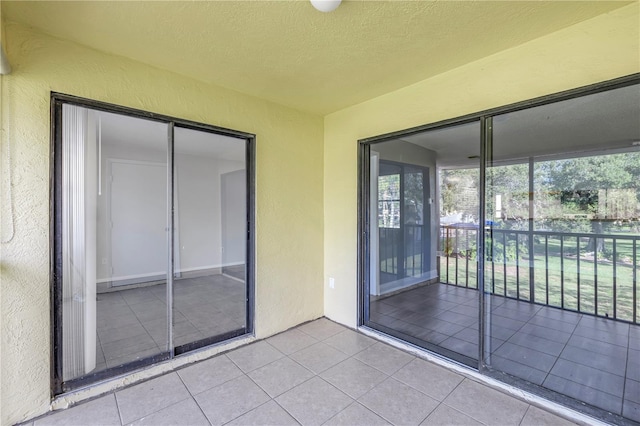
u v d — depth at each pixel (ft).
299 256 10.38
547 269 6.85
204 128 8.17
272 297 9.62
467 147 8.00
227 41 6.13
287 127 9.99
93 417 5.78
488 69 6.88
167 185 7.97
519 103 6.45
